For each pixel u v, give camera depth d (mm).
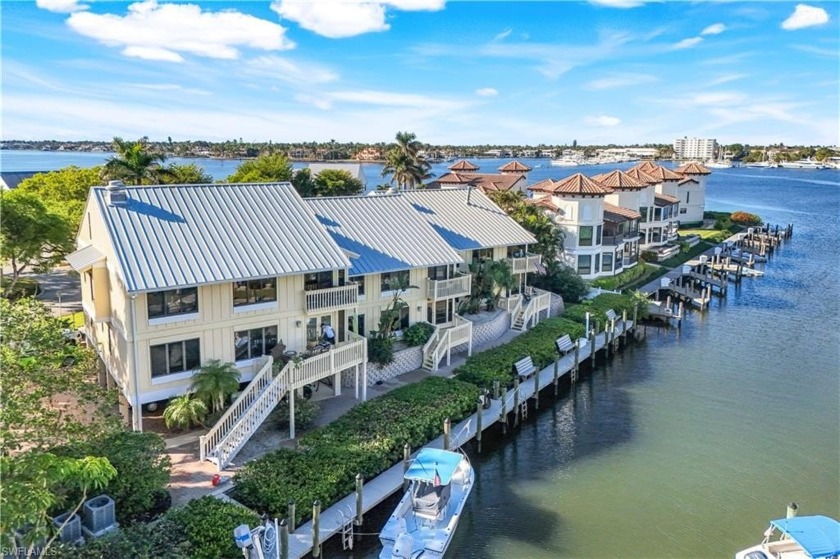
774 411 36500
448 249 38906
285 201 33250
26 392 20172
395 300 36938
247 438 26250
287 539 21109
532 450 31719
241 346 29219
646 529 25047
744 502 27047
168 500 22469
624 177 75438
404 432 28219
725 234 95562
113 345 29062
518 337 42250
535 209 55906
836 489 28094
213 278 26625
